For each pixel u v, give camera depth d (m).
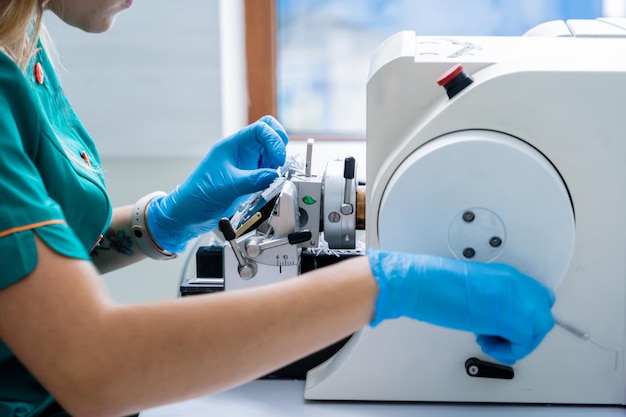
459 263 0.81
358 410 1.00
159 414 1.00
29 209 0.72
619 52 0.93
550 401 1.00
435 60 0.91
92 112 2.04
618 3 2.06
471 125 0.88
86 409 0.68
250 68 2.19
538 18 2.09
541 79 0.86
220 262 1.21
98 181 1.05
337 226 1.04
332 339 0.75
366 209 0.96
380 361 1.00
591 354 0.98
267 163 1.29
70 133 1.10
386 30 2.14
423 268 0.78
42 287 0.69
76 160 1.03
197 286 1.15
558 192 0.85
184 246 1.34
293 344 0.73
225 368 0.71
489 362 0.98
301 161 1.25
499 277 0.80
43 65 1.08
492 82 0.86
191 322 0.70
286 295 0.74
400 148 0.90
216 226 1.31
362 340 1.00
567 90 0.86
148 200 1.32
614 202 0.91
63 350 0.67
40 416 0.99
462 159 0.84
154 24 1.97
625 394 0.99
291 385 1.09
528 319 0.80
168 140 2.05
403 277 0.77
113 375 0.68
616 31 1.10
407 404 1.02
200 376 0.71
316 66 2.19
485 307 0.78
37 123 0.91
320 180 1.05
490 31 2.11
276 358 0.73
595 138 0.88
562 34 1.11
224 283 1.06
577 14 2.08
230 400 1.04
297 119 2.23
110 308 0.69
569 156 0.89
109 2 1.00
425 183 0.86
